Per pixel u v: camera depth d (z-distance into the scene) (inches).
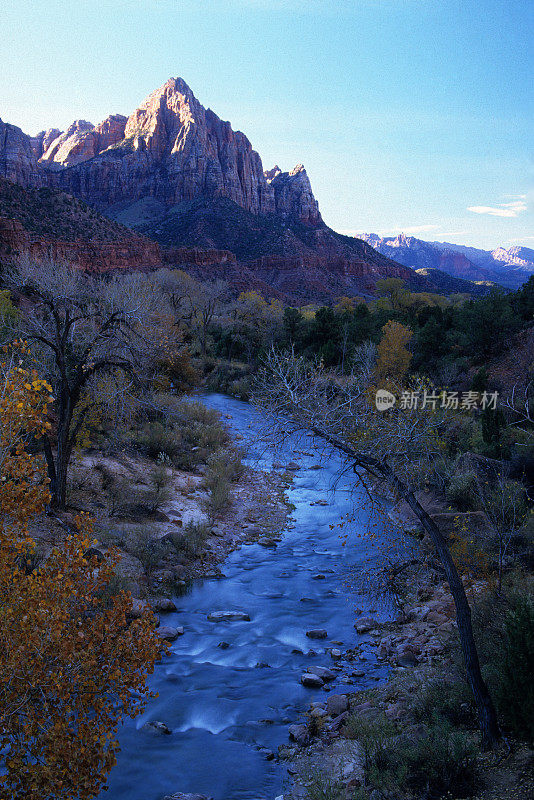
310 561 632.4
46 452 576.7
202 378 2074.3
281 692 373.7
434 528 284.7
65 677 189.2
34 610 187.8
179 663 413.1
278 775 286.2
